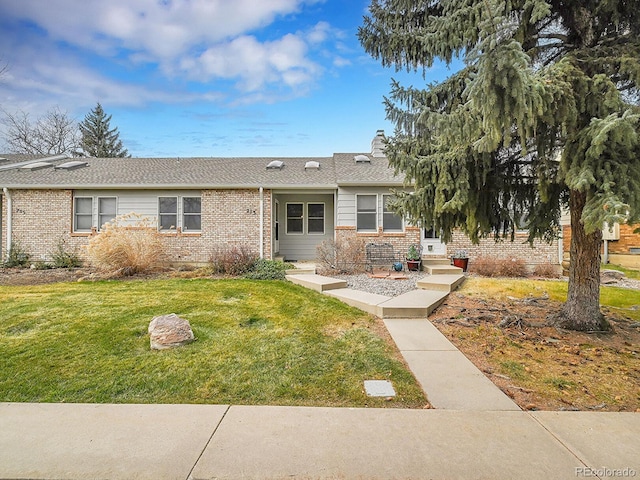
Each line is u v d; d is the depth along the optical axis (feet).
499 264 34.81
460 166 15.99
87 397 10.26
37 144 90.68
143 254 32.94
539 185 15.21
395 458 7.40
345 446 7.82
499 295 25.08
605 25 13.83
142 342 14.62
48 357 13.03
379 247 36.76
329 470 7.06
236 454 7.57
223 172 42.39
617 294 25.66
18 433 8.32
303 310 20.13
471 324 17.79
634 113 11.75
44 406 9.68
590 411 9.44
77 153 51.34
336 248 34.96
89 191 38.19
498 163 17.33
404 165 16.43
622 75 12.75
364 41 17.53
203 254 38.50
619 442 7.96
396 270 35.01
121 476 6.93
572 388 10.84
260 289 25.81
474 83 11.08
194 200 39.11
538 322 17.87
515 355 13.64
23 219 37.70
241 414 9.29
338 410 9.50
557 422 8.81
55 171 41.83
